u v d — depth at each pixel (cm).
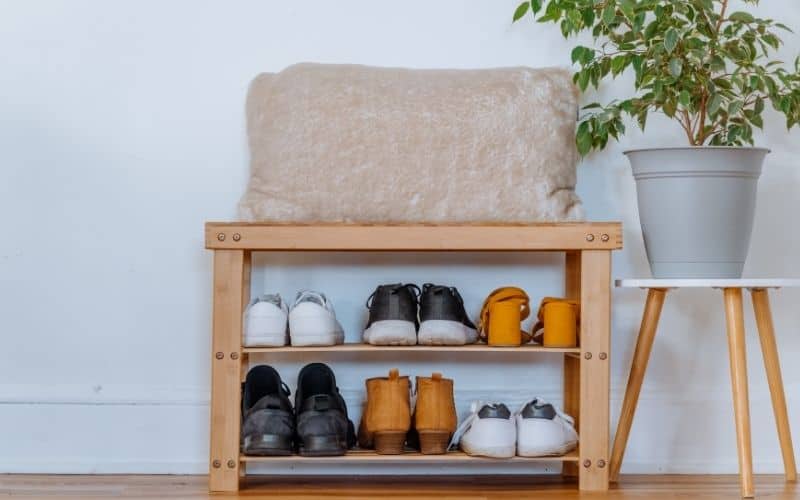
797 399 227
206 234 190
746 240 194
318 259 223
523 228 191
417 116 203
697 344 228
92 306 222
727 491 194
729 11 232
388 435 189
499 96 205
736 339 185
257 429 188
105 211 223
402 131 202
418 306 211
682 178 190
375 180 201
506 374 223
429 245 191
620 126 208
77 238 223
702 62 197
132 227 224
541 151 204
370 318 199
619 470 210
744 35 204
